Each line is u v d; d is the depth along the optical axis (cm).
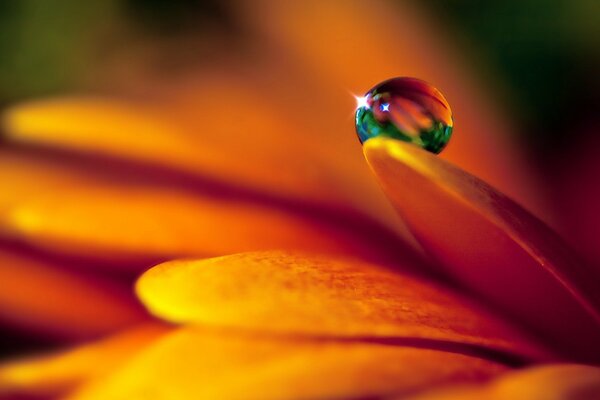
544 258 6
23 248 8
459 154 8
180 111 8
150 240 7
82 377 7
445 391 6
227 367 6
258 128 8
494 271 6
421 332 6
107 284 8
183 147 8
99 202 7
